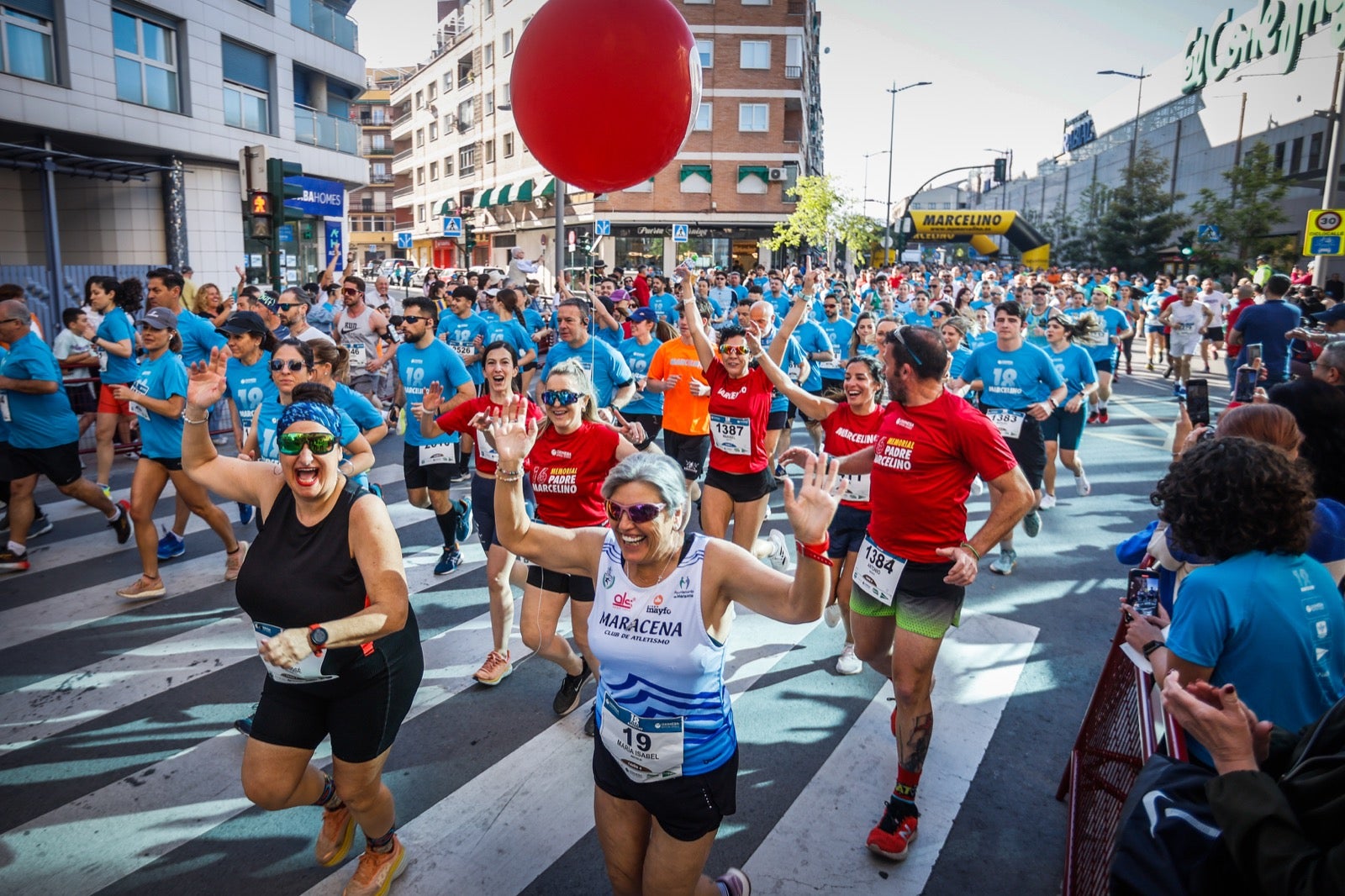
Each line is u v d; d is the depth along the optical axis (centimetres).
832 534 503
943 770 412
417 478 654
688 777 257
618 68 350
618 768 267
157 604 611
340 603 289
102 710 466
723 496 588
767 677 510
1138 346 2756
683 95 363
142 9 1916
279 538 294
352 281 1099
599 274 1808
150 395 599
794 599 246
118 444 1066
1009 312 710
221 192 2209
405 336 635
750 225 4194
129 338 834
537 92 366
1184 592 241
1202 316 1580
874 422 495
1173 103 6278
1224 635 231
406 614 287
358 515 290
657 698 255
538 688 495
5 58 1631
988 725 454
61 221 2052
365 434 562
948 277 2511
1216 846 188
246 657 531
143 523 611
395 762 417
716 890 281
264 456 568
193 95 2045
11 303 646
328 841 338
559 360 733
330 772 408
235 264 2262
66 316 1026
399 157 7412
